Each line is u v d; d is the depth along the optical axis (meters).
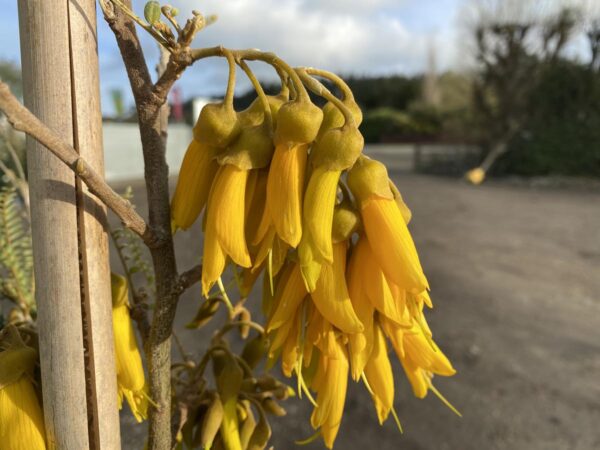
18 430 0.13
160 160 0.14
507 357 0.69
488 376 0.64
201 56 0.13
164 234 0.15
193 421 0.19
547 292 0.93
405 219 0.15
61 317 0.13
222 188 0.13
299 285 0.15
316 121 0.13
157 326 0.16
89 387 0.13
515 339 0.74
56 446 0.13
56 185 0.12
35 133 0.11
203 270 0.14
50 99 0.12
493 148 2.70
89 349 0.13
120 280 0.16
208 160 0.14
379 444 0.51
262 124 0.14
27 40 0.12
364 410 0.56
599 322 0.81
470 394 0.60
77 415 0.13
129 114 0.25
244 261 0.13
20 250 0.22
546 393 0.61
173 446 0.18
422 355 0.16
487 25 2.67
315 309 0.15
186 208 0.14
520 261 1.12
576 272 1.05
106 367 0.13
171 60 0.13
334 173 0.13
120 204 0.13
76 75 0.12
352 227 0.14
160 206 0.15
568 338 0.75
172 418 0.18
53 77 0.12
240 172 0.13
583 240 1.31
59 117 0.12
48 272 0.13
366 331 0.15
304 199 0.13
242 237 0.13
